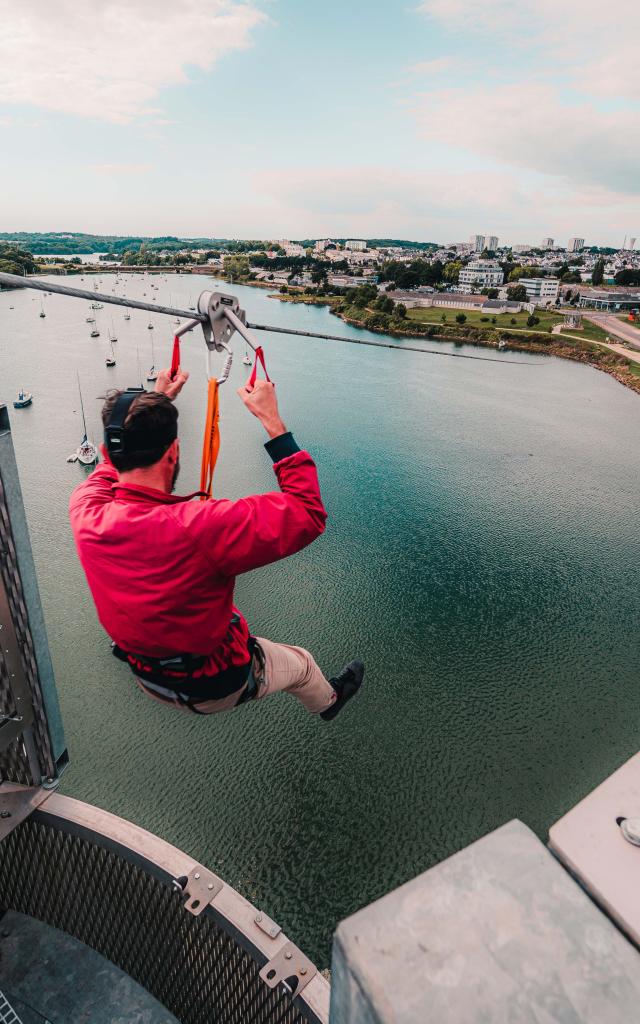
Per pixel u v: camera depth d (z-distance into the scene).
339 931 0.84
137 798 23.50
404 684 29.75
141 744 25.80
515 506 47.34
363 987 0.77
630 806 0.99
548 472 54.00
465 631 33.53
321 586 36.53
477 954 0.80
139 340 96.00
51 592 33.84
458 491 49.28
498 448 59.22
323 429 61.44
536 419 69.44
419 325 122.69
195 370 77.75
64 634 31.20
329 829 22.92
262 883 20.81
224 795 23.80
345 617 34.06
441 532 43.03
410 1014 0.74
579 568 39.56
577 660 31.84
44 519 40.19
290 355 95.38
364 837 22.62
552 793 24.53
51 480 45.22
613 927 0.84
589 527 44.72
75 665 29.44
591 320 143.12
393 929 0.83
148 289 191.12
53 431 54.34
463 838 22.75
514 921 0.84
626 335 124.25
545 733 27.52
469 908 0.86
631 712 28.75
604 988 0.77
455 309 157.62
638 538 43.50
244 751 25.84
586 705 29.03
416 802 24.12
